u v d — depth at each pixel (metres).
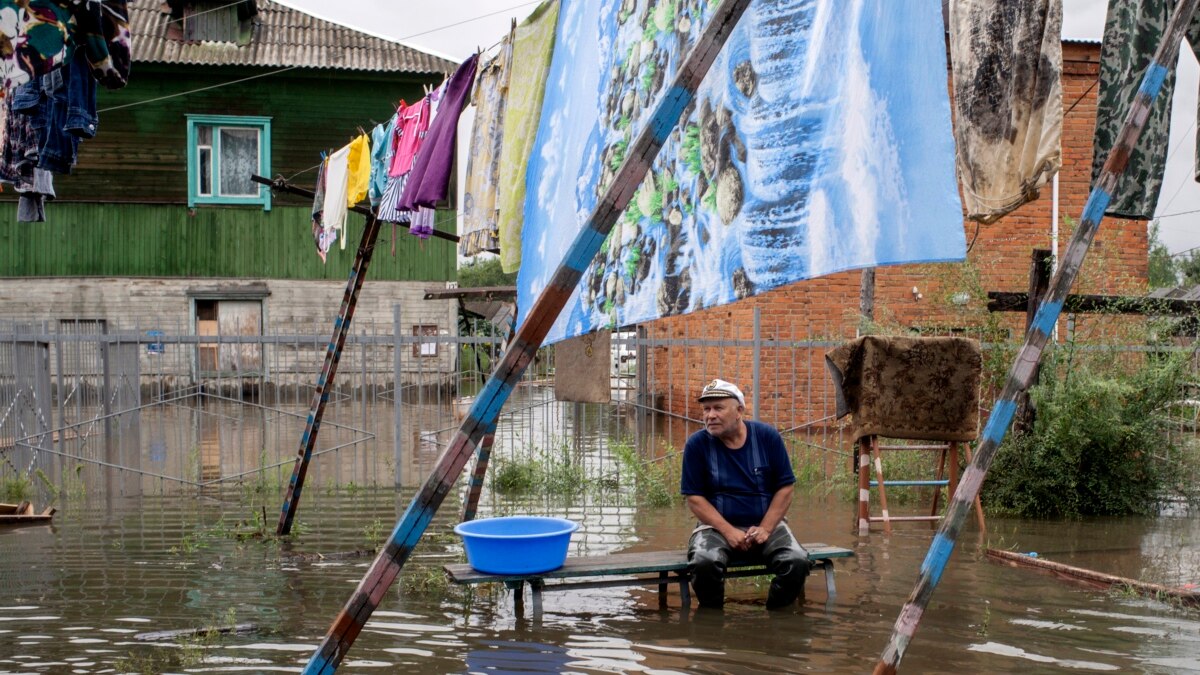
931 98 2.97
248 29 21.39
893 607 5.27
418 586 5.80
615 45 5.04
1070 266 2.97
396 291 22.02
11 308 20.97
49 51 4.47
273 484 10.29
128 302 21.31
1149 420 8.49
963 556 6.62
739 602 5.45
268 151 21.47
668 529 7.72
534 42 6.27
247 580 5.98
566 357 6.66
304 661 4.33
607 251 4.83
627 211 4.67
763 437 5.56
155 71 21.06
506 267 6.31
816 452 11.23
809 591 5.68
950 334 9.47
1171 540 7.20
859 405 7.72
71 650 4.52
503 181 6.38
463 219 7.32
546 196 5.67
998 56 3.54
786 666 4.21
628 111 4.79
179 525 8.02
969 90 3.61
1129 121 2.96
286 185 9.96
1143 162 4.19
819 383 13.48
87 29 4.58
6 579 6.04
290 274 21.80
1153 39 4.10
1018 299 8.80
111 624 4.97
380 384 21.81
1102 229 12.25
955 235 2.90
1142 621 4.94
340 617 2.76
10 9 4.43
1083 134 13.09
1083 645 4.50
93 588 5.79
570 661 4.30
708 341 10.69
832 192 3.29
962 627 4.83
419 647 4.55
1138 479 8.55
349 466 11.46
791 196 3.48
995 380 8.71
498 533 5.59
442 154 6.88
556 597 5.58
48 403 12.44
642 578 5.40
